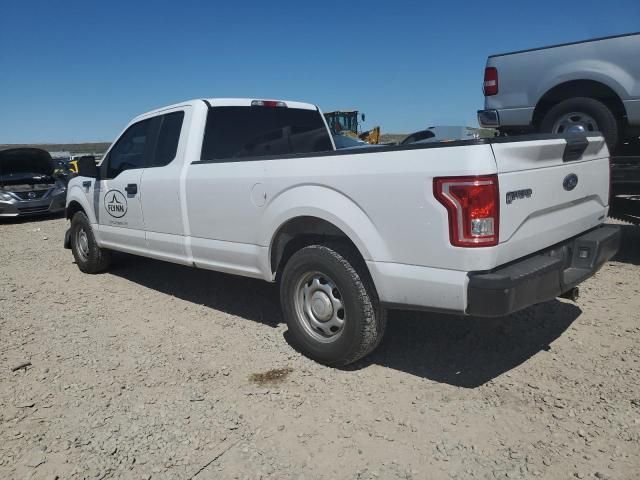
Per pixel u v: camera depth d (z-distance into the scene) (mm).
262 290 6117
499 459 2904
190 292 6176
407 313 5074
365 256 3598
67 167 25703
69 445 3201
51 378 4074
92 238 6984
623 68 5918
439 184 3191
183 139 5207
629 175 5703
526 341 4355
